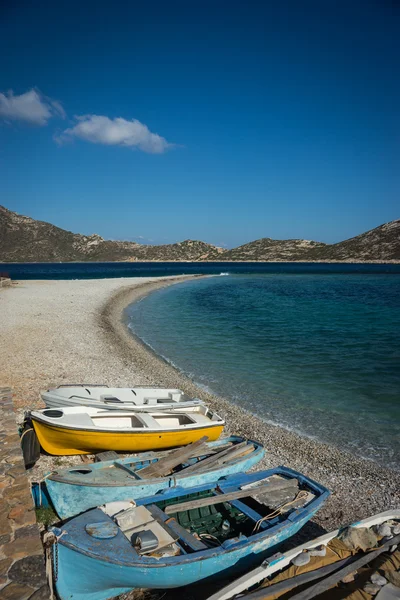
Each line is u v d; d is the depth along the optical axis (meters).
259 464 9.81
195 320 32.31
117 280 74.06
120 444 9.14
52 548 5.21
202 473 7.36
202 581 5.53
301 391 15.31
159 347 22.62
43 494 6.80
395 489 8.91
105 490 6.54
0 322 26.48
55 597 5.24
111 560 4.91
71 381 15.09
